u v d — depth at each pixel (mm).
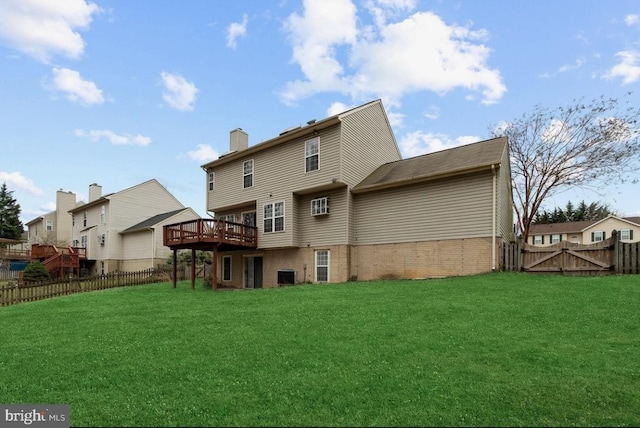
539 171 22188
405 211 15594
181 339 6898
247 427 3578
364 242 16688
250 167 20391
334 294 11352
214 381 4758
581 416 3715
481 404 3969
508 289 10227
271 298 11422
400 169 17484
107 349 6387
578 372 4750
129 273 21828
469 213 13930
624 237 38500
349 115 17250
